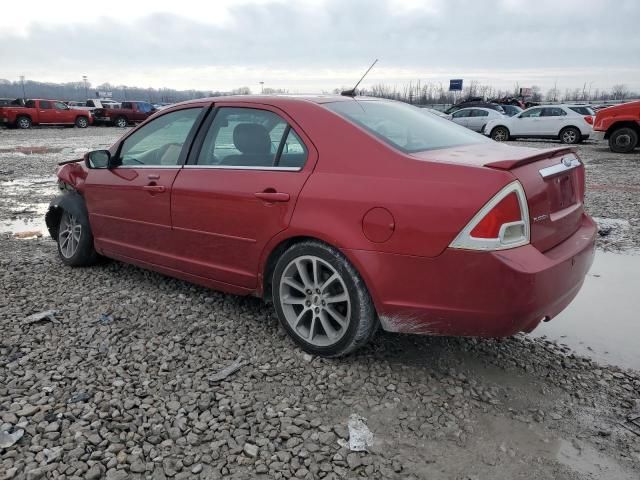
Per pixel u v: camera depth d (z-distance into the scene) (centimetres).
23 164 1405
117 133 2698
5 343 360
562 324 415
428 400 303
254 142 372
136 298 444
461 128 418
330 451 260
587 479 246
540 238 296
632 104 1641
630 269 545
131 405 292
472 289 282
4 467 243
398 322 310
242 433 271
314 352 348
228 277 389
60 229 542
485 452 263
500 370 340
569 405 303
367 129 334
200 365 336
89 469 244
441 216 284
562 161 331
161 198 420
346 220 314
